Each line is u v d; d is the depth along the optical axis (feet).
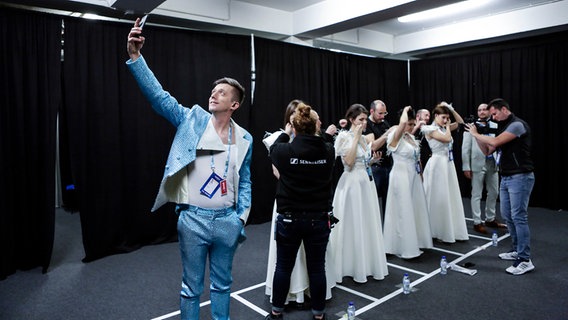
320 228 7.57
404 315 8.59
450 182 13.96
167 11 14.53
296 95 18.40
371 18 15.65
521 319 8.30
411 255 11.97
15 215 11.82
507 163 10.94
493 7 17.84
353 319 8.30
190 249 5.88
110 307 9.35
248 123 16.96
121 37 13.66
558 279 10.44
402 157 12.25
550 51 19.11
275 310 8.23
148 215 14.51
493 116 11.23
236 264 12.27
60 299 9.85
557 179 19.13
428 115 13.98
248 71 16.74
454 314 8.59
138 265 12.42
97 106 13.15
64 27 12.48
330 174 7.75
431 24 20.65
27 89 11.87
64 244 14.93
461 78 22.18
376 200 10.81
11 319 8.79
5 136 11.49
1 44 11.40
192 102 15.25
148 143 14.43
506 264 11.66
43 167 12.05
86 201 12.96
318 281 7.93
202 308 9.11
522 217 10.83
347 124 10.72
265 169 17.58
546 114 19.44
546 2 17.17
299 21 17.93
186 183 5.83
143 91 5.70
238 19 16.46
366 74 21.79
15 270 11.80
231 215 6.09
